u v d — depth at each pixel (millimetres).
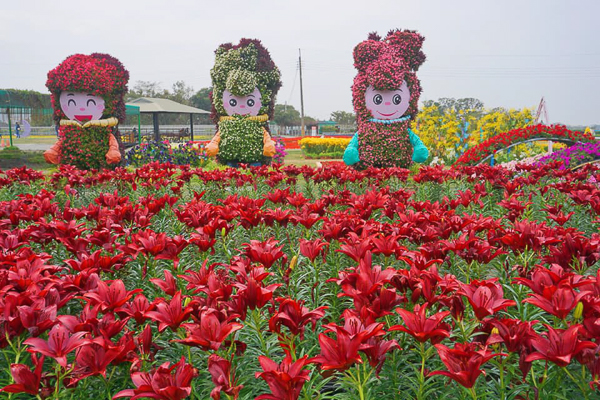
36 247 4375
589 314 2152
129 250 3346
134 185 8727
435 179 8734
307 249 3385
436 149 27109
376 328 1909
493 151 14984
